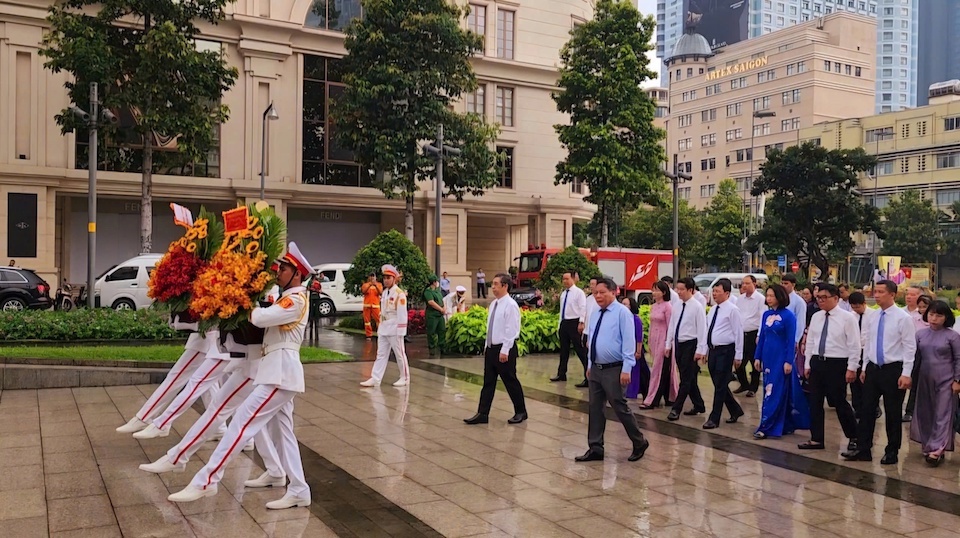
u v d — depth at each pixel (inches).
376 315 732.7
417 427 337.1
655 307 409.4
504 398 420.5
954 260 2224.4
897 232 2064.5
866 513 227.5
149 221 877.8
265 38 1140.5
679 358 376.2
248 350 237.5
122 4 808.9
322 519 211.5
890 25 5128.0
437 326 622.5
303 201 1184.8
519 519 215.3
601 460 284.8
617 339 282.2
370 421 348.5
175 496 219.1
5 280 784.9
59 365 430.6
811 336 315.9
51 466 258.5
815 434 313.6
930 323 302.8
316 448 295.0
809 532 209.5
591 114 1123.9
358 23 970.1
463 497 235.1
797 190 1389.0
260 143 1146.0
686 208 2208.4
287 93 1170.6
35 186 994.1
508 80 1373.0
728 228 2010.3
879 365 293.6
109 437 301.9
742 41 3715.6
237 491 235.9
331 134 1211.9
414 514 217.8
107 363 442.0
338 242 1291.8
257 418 219.6
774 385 332.2
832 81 3324.3
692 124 3873.0
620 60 1090.1
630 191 1101.1
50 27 1003.9
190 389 288.5
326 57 1208.8
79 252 1095.0
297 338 226.1
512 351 342.3
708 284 1020.5
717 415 353.4
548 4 1425.9
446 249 1286.9
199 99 874.8
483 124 1038.4
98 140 914.1
